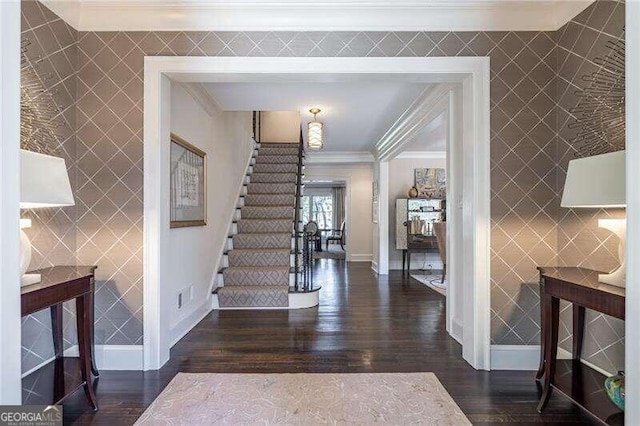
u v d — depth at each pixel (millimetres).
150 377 2381
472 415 1938
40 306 1670
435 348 2896
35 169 1641
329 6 2471
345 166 8602
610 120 2109
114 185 2531
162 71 2537
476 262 2529
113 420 1884
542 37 2557
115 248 2529
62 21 2391
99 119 2535
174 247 3088
